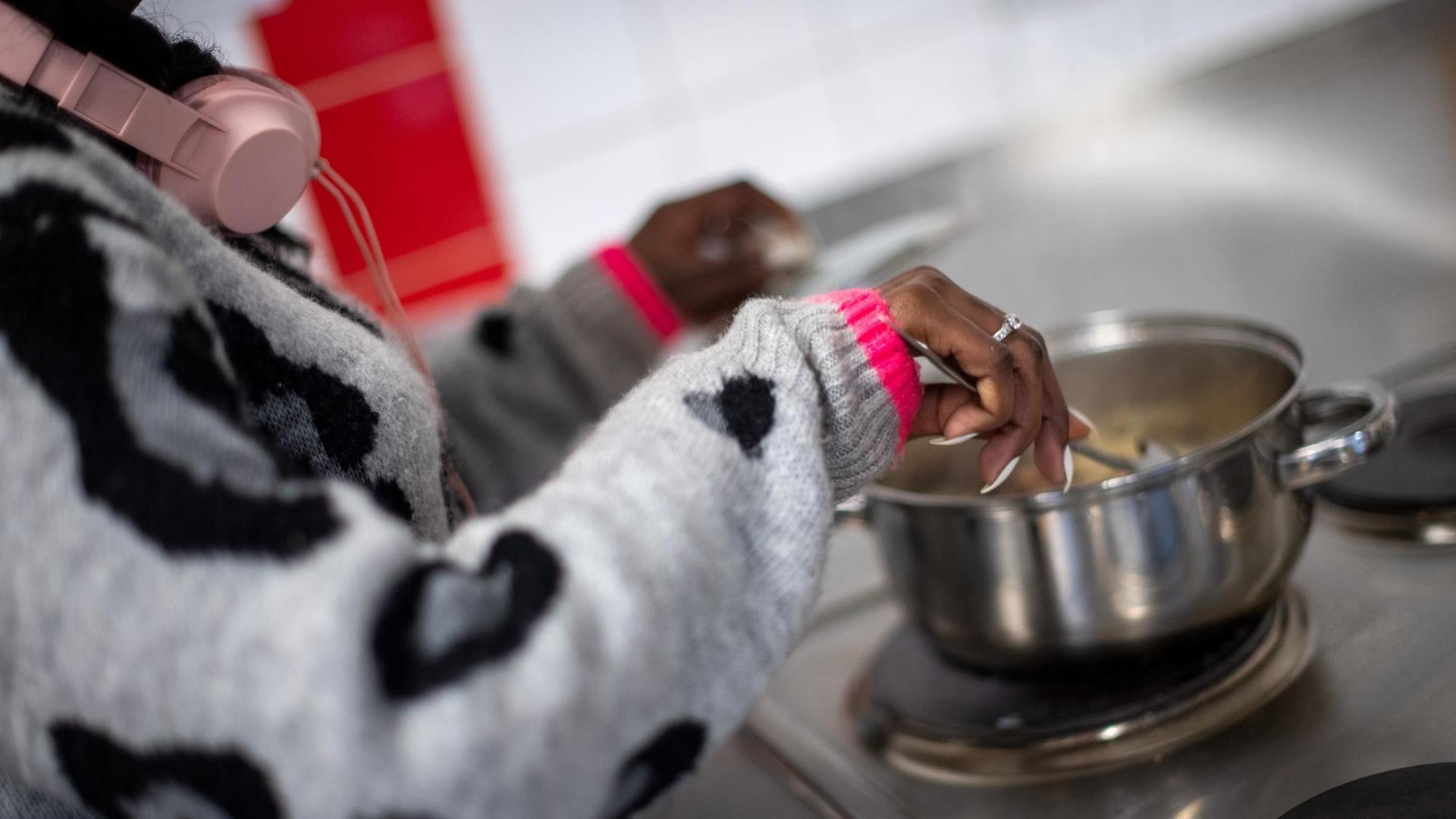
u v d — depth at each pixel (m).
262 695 0.26
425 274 1.57
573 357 0.93
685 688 0.32
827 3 1.70
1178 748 0.48
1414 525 0.59
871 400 0.40
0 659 0.28
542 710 0.28
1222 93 1.66
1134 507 0.47
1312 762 0.44
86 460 0.26
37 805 0.35
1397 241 1.02
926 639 0.57
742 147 1.71
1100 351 0.62
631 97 1.63
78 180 0.29
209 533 0.27
